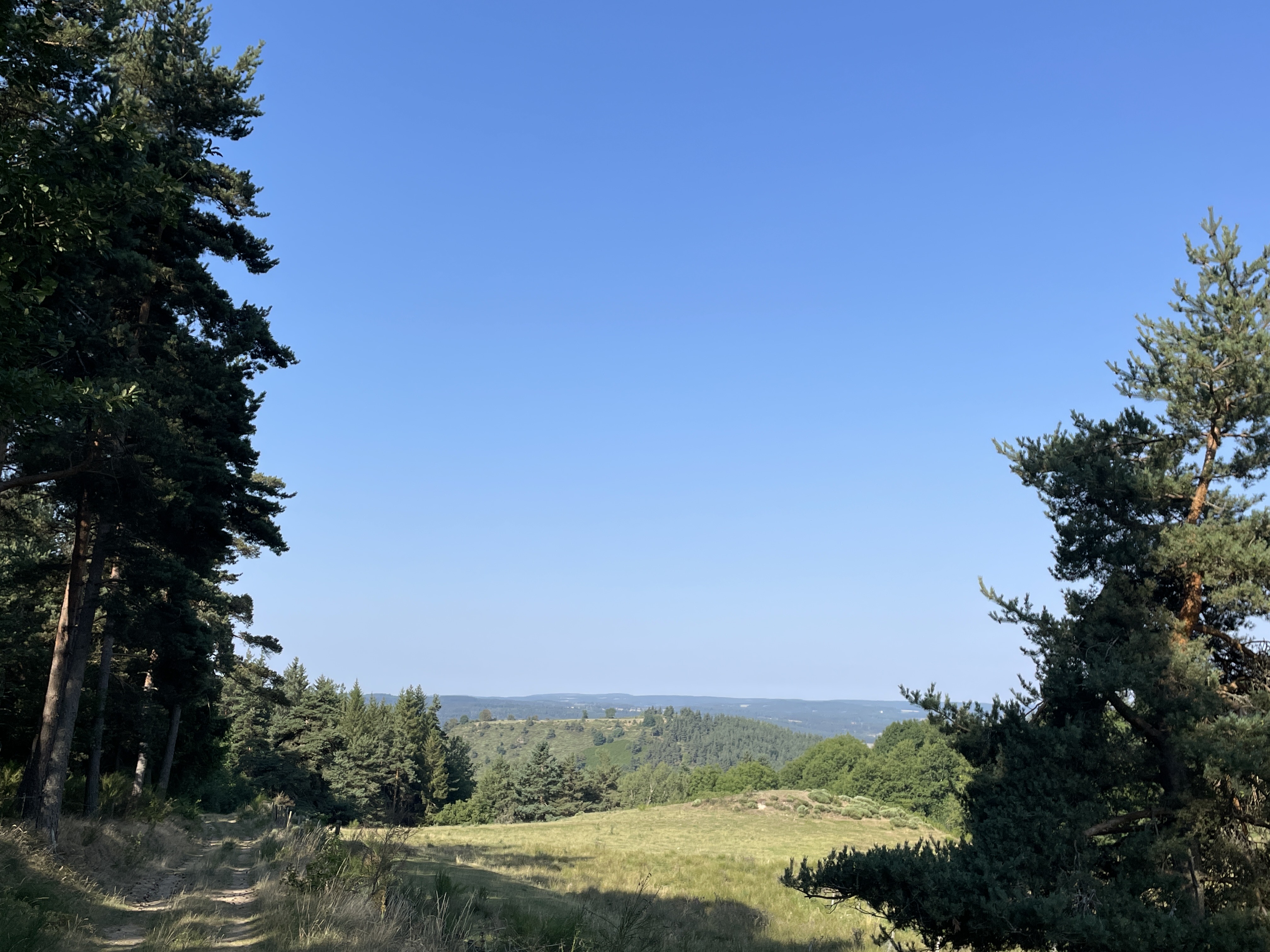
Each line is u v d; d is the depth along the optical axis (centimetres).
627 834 5375
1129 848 1341
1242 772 1260
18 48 873
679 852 4403
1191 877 1316
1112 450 1627
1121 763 1430
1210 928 1202
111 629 2530
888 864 1379
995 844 1374
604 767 14012
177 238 2066
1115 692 1424
